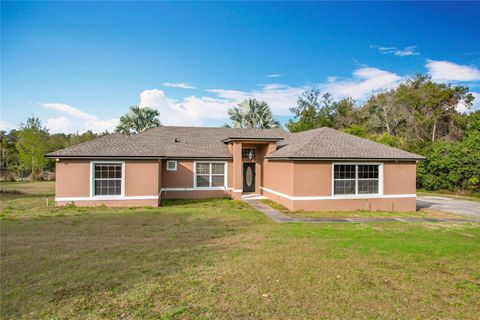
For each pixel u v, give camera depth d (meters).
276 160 16.61
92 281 5.51
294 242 8.42
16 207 13.78
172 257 6.98
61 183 14.02
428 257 7.19
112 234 9.15
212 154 18.56
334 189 14.68
